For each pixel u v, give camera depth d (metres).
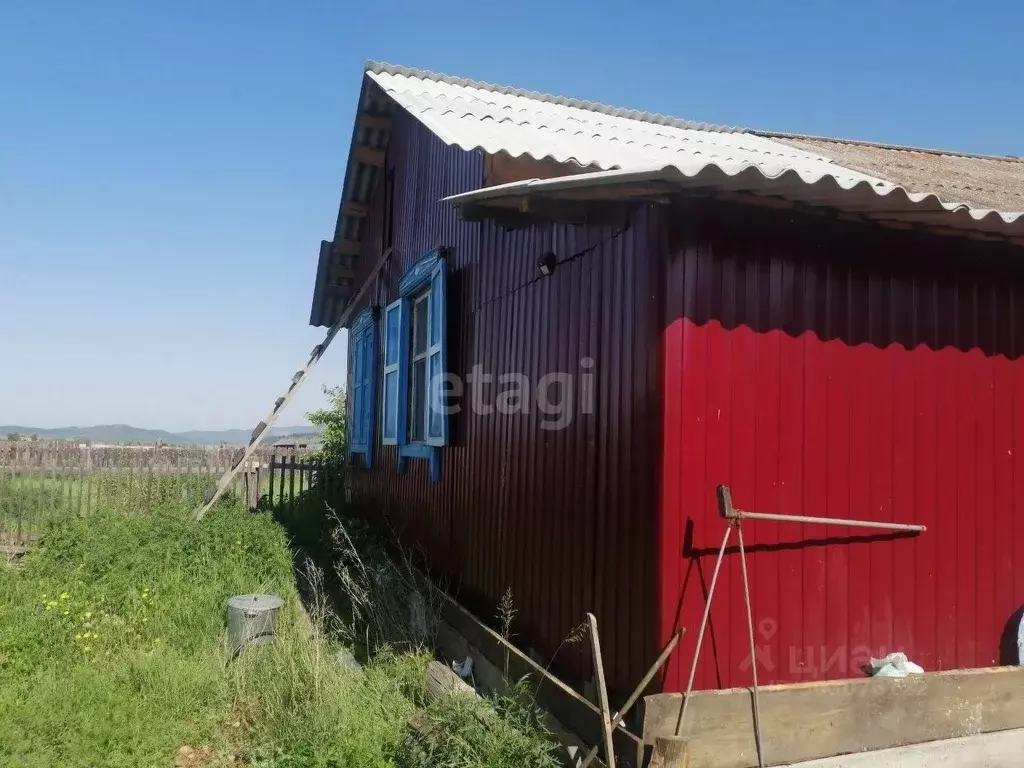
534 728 3.77
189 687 4.80
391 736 4.08
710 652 3.39
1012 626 4.10
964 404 4.08
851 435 3.77
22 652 5.33
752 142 7.85
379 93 8.56
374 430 9.36
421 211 7.85
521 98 8.03
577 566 4.12
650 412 3.46
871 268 3.87
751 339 3.56
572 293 4.35
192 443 11.70
